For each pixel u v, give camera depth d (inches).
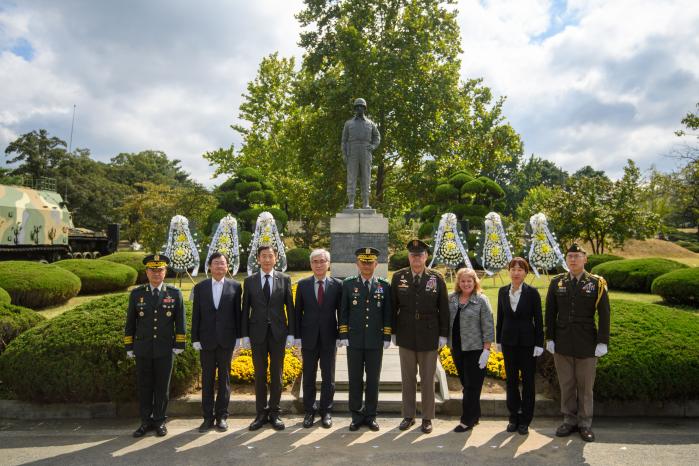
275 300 192.9
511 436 179.0
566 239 871.7
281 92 1222.3
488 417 205.0
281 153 1162.0
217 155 1232.2
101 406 207.2
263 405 190.4
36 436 183.8
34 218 682.2
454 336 189.9
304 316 193.8
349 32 809.5
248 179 888.9
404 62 817.5
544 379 221.0
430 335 182.5
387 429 186.2
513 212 1766.7
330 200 908.6
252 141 1221.7
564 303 181.2
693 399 203.2
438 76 869.8
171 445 171.5
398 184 976.3
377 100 804.0
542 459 157.2
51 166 1642.5
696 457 158.9
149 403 185.9
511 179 2094.0
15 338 232.5
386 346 187.5
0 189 652.7
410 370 186.5
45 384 198.8
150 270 188.2
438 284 185.9
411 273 189.8
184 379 211.2
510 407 186.1
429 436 178.9
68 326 213.5
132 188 1745.8
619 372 194.4
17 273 442.9
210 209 961.5
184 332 191.2
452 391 222.7
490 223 535.5
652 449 165.6
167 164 2556.6
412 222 1089.4
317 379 224.8
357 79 812.0
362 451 164.1
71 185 1510.8
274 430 185.8
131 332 187.0
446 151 905.5
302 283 197.6
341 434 180.7
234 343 191.6
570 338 177.9
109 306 233.5
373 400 187.5
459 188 844.6
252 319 190.9
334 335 193.8
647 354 198.4
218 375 189.9
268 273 195.2
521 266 186.2
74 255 806.5
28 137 1616.6
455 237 492.7
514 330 183.2
